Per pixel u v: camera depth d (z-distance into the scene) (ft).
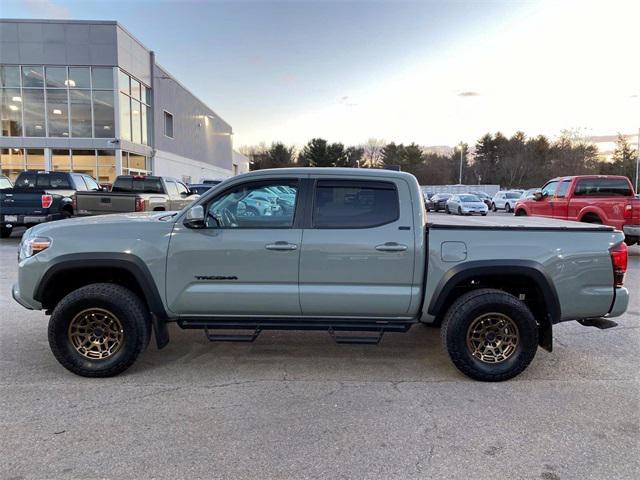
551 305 13.12
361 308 13.26
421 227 13.14
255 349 15.58
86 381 12.88
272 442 9.83
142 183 45.47
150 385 12.67
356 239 12.98
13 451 9.36
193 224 12.91
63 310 12.80
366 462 9.16
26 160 80.64
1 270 28.12
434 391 12.49
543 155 249.96
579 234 13.23
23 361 14.30
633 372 13.96
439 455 9.43
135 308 13.00
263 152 325.42
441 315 13.66
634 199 34.96
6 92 79.15
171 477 8.60
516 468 9.02
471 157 308.40
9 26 78.02
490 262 12.94
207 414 11.03
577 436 10.22
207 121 165.89
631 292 24.50
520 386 12.87
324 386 12.75
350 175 13.38
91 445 9.62
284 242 12.97
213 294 13.14
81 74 80.79
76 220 13.98
